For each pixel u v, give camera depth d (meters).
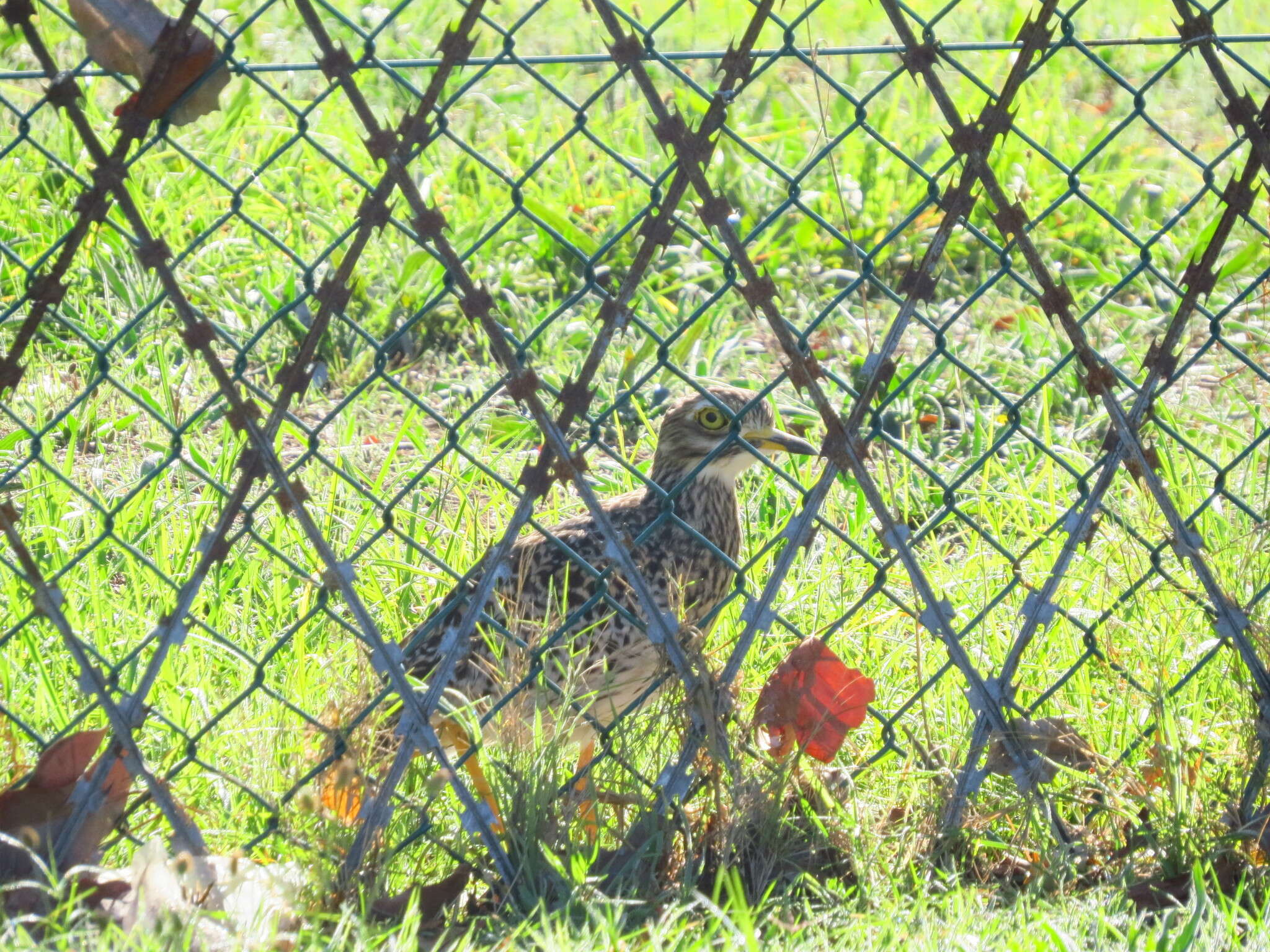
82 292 19.23
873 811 10.62
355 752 9.97
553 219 21.75
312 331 9.27
